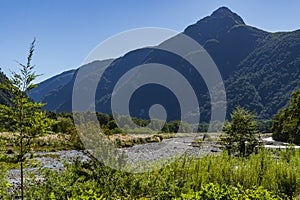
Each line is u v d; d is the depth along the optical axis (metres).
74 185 7.80
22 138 7.39
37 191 8.00
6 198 8.27
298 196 10.19
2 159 7.41
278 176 10.70
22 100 7.32
